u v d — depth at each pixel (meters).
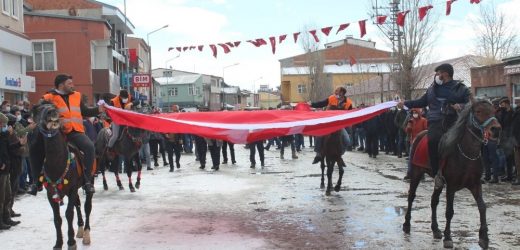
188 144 27.41
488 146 13.62
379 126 21.30
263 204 11.48
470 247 7.58
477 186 7.23
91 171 7.94
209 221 9.86
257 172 17.53
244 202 11.80
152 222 9.80
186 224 9.61
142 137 13.55
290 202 11.62
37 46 32.34
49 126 7.10
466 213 9.89
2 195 9.19
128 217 10.28
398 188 13.11
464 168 7.17
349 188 13.30
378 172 16.42
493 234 8.30
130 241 8.37
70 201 7.57
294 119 11.34
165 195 13.00
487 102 7.00
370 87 51.62
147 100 50.56
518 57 23.39
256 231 8.97
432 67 32.84
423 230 8.68
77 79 32.50
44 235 8.84
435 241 7.96
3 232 9.08
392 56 32.12
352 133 25.84
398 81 30.30
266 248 7.85
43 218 10.23
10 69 24.44
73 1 38.50
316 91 61.56
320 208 10.80
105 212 10.81
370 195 12.16
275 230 9.00
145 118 10.42
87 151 7.79
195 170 18.62
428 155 7.96
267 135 10.92
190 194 13.09
